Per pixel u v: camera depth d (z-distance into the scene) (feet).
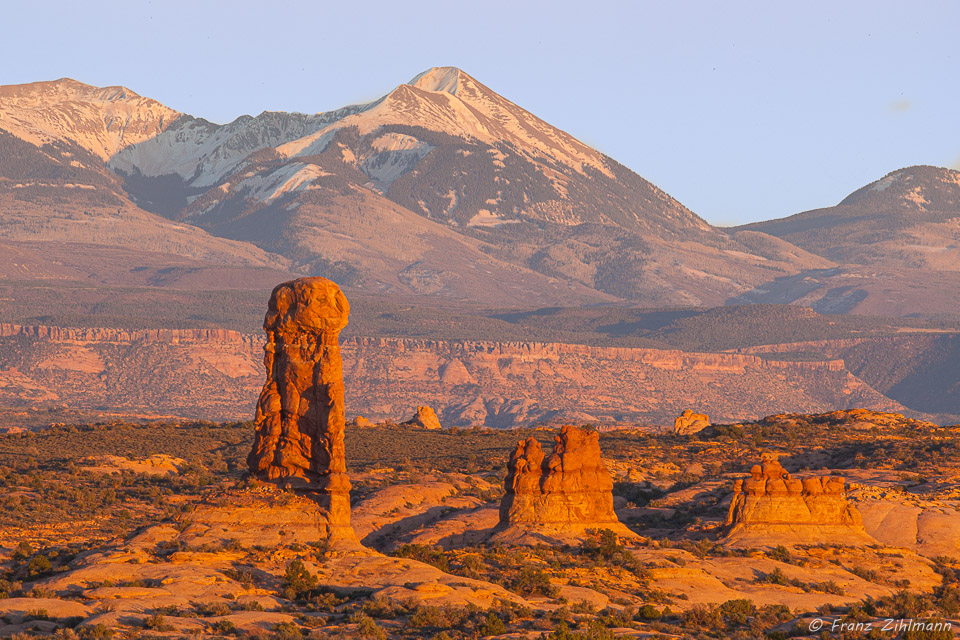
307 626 451.94
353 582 520.83
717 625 497.87
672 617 506.07
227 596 487.20
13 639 404.77
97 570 513.45
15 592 493.36
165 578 503.20
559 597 523.29
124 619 442.91
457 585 515.09
